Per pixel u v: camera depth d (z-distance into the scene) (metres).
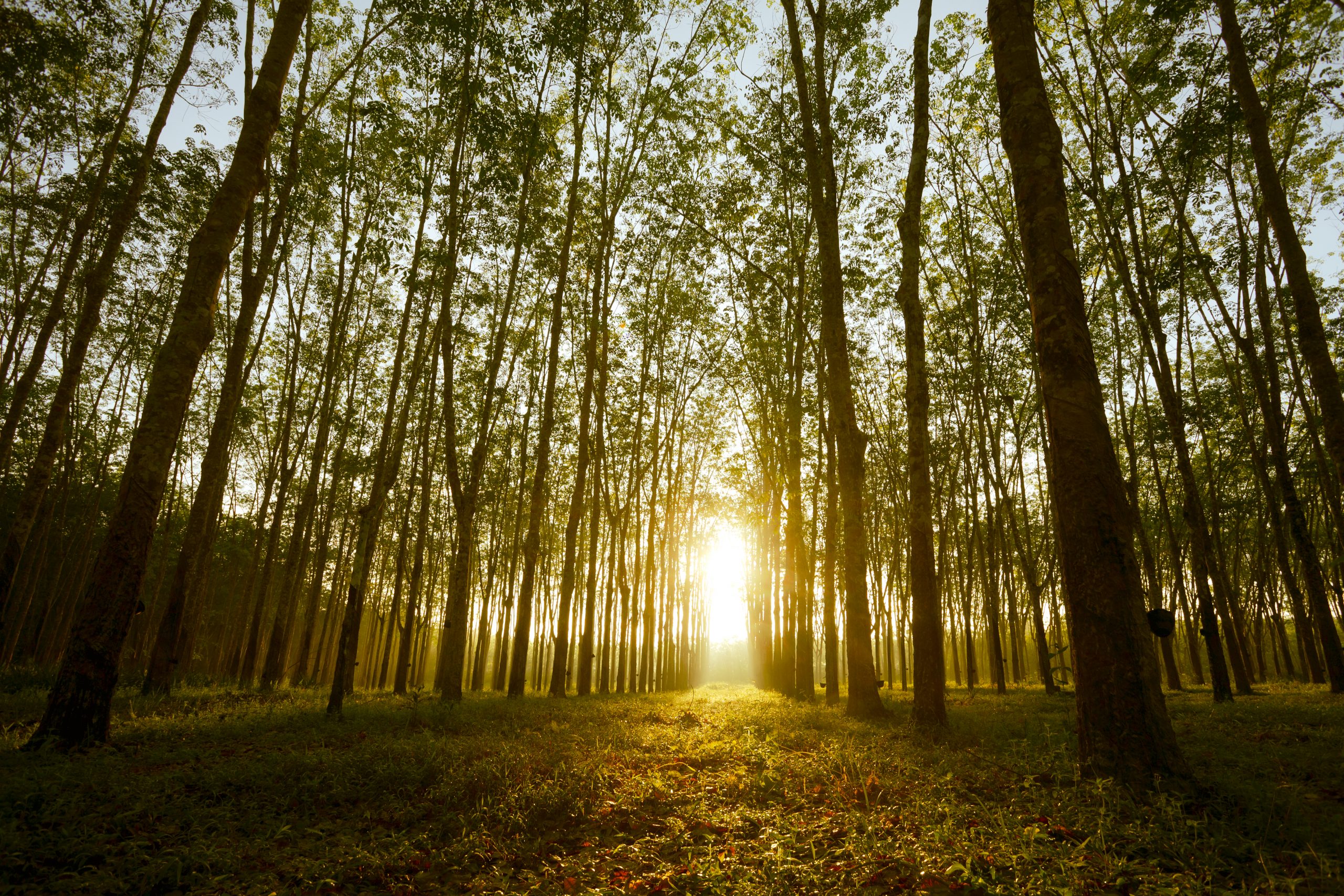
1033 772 5.94
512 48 12.67
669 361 27.47
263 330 19.94
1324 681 20.58
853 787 5.75
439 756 6.73
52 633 28.66
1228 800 4.92
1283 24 13.09
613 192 20.05
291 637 37.22
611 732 9.32
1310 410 18.77
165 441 8.16
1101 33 15.70
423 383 25.58
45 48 12.80
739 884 3.86
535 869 4.39
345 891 4.00
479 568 35.09
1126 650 5.49
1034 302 6.48
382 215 18.88
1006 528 34.28
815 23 14.05
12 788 5.36
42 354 13.49
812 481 24.08
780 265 20.14
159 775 6.18
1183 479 14.58
